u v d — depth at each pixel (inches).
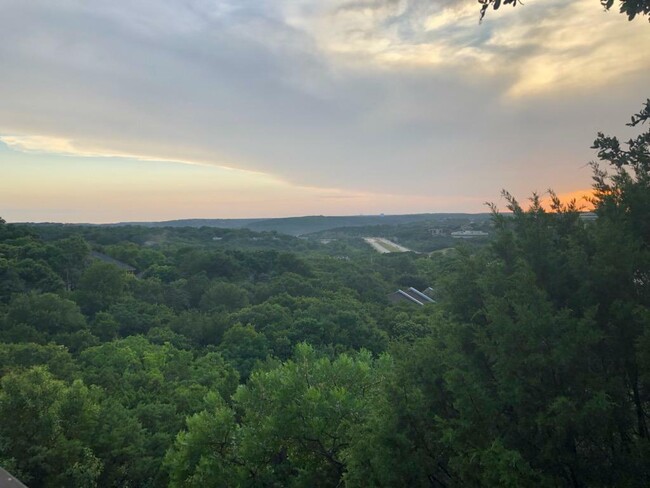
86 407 715.4
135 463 728.3
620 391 204.5
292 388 484.1
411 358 308.5
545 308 215.0
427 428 272.8
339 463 435.5
